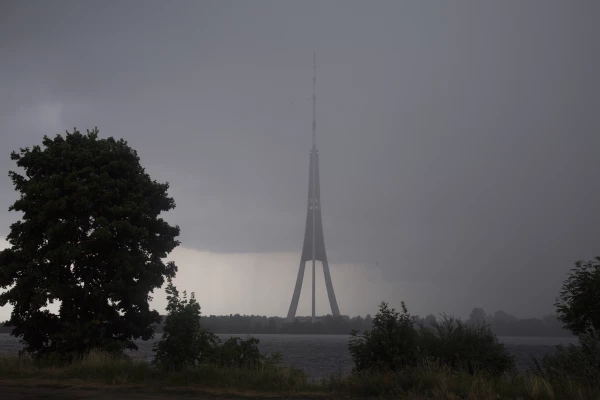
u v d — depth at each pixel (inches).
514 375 697.6
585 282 726.5
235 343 831.1
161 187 1095.6
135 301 973.8
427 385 617.9
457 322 845.8
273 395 611.5
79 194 949.2
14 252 974.4
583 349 677.9
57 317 992.9
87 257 974.4
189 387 651.5
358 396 612.4
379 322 756.6
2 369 786.8
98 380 708.7
